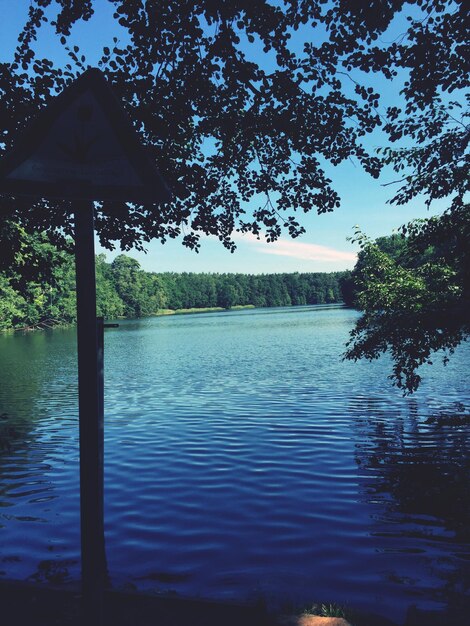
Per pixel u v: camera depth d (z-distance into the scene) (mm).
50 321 97812
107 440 12883
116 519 7660
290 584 5516
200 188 7531
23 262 8062
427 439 12039
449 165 9000
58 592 3967
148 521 7555
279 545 6621
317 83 6922
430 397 17312
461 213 9727
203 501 8367
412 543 6570
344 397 17953
